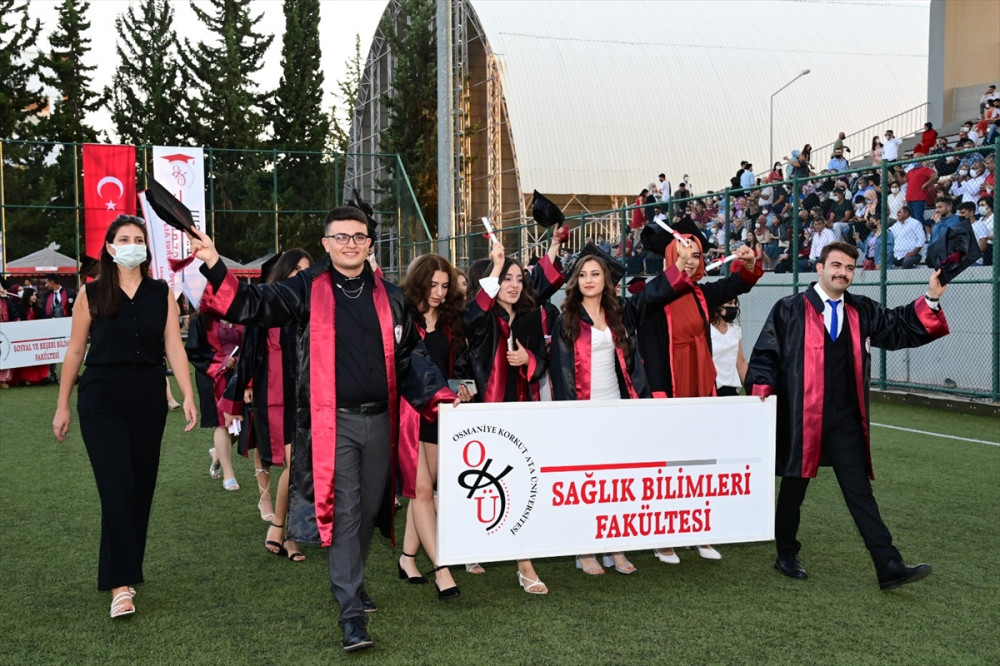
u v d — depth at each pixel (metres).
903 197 11.96
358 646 3.62
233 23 44.00
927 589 4.45
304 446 3.73
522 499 4.31
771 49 37.03
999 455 7.73
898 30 39.16
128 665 3.58
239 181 25.97
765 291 14.09
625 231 16.25
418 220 28.69
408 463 4.28
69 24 47.50
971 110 21.27
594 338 4.67
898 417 9.98
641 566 4.94
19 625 4.02
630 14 37.16
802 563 4.91
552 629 3.95
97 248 22.59
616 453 4.44
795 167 19.12
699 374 5.09
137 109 44.91
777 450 4.65
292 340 5.10
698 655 3.65
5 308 15.14
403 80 37.16
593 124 32.66
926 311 4.45
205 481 7.22
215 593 4.46
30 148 26.75
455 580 4.70
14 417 10.91
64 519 5.92
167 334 4.32
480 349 4.70
